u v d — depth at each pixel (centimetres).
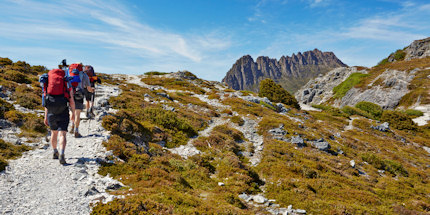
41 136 1189
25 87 1891
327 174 1697
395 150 3291
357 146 3008
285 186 1324
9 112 1276
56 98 845
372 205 1239
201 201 893
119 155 1174
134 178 968
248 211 980
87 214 628
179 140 1923
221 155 1758
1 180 710
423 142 4203
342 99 10500
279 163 1753
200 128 2409
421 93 7625
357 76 10988
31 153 970
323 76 14412
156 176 1034
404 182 2009
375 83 9562
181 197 846
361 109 6719
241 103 4012
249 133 2588
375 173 2161
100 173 948
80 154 1048
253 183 1347
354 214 1057
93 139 1254
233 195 1077
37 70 3419
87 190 740
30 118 1311
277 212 1022
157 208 705
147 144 1606
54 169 856
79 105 1221
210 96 4512
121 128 1573
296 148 2303
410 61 10488
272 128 2684
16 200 624
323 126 3878
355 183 1593
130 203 689
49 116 859
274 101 5891
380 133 4134
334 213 1036
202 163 1523
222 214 812
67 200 672
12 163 845
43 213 589
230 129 2456
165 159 1359
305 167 1711
